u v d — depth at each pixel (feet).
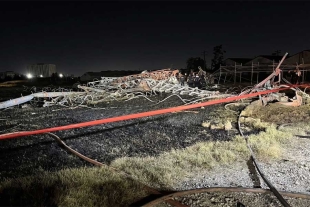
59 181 18.31
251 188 17.26
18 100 54.44
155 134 32.30
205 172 20.53
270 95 54.44
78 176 18.86
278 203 15.87
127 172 19.98
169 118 41.81
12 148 26.84
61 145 27.48
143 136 31.40
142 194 16.66
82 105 56.59
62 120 41.81
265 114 43.98
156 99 65.87
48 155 24.71
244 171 20.68
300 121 38.73
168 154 24.39
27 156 24.53
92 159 23.70
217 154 23.70
